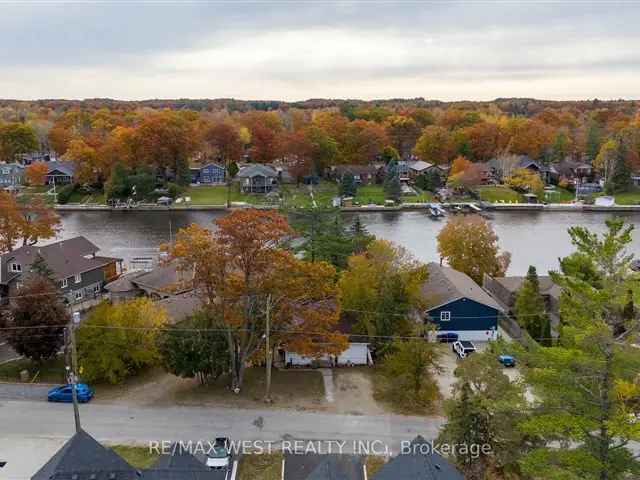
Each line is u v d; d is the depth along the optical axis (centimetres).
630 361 2127
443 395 4291
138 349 4338
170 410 4019
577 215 11788
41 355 4588
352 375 4628
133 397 4212
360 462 3122
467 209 12206
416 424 3872
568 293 2506
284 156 15625
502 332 5641
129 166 13188
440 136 16012
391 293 4841
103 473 2759
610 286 2250
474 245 6962
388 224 10912
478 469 3047
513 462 2986
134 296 6281
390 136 18575
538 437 2986
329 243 6481
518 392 3078
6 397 4188
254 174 13475
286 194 12988
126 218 11350
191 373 4159
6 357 4928
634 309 2486
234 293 4119
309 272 4144
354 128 16425
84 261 6556
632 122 18238
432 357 4169
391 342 4534
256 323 4303
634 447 3431
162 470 2755
